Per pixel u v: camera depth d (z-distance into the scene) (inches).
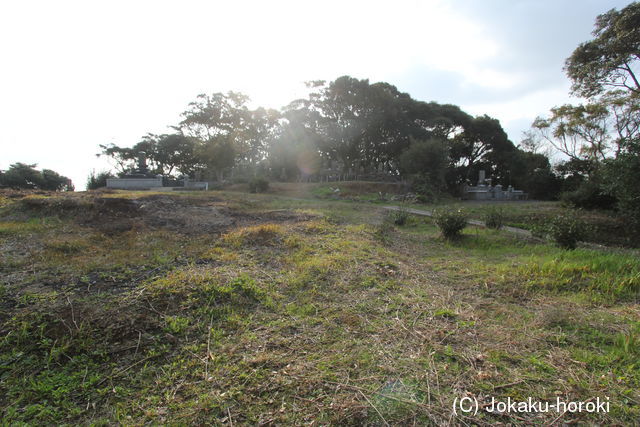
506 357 93.0
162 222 263.9
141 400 75.4
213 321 110.3
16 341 91.5
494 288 153.6
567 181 807.7
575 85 690.2
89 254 172.1
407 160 747.4
